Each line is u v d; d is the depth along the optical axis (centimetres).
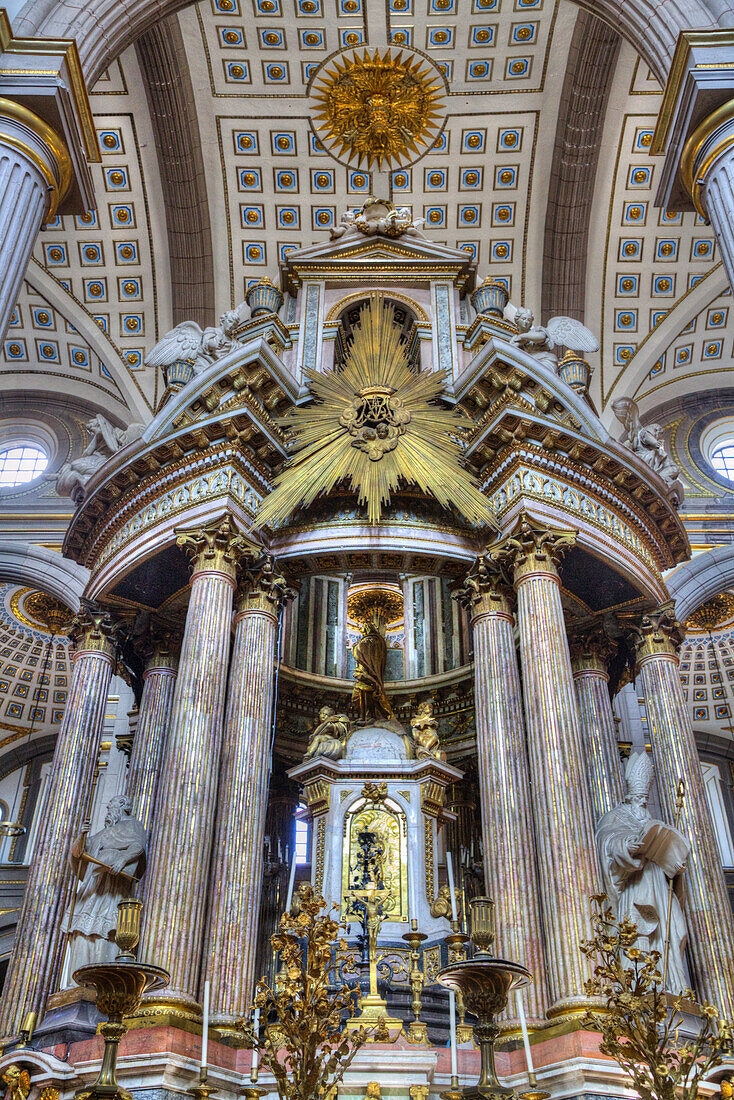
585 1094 869
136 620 1457
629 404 1477
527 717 1134
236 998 1009
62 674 2464
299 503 1324
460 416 1377
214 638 1166
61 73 1014
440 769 1402
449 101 2000
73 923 1110
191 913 1009
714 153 1008
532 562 1217
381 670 1583
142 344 2158
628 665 1502
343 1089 915
